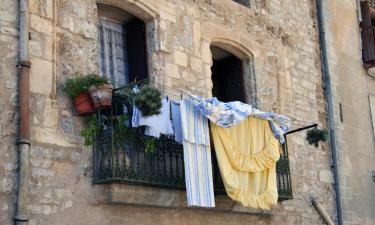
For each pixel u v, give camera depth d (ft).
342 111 51.37
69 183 31.12
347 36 54.85
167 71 37.70
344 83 52.70
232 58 44.62
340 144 50.01
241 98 43.78
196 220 37.06
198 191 33.53
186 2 40.09
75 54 33.19
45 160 30.40
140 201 33.42
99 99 31.53
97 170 32.07
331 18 53.26
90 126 31.91
